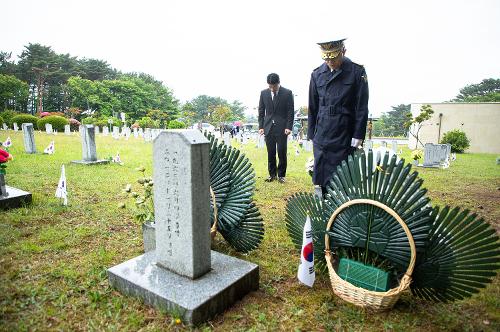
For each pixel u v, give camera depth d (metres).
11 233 3.73
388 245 2.55
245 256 3.48
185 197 2.51
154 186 2.73
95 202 5.16
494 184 7.88
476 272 2.31
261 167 9.37
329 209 2.90
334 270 2.79
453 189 7.18
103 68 60.53
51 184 6.23
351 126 3.73
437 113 22.78
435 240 2.40
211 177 3.59
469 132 22.36
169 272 2.73
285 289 2.84
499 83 63.47
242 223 3.50
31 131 10.38
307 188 6.68
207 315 2.35
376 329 2.31
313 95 4.01
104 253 3.34
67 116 48.44
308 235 2.77
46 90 53.91
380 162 2.80
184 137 2.46
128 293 2.61
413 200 2.41
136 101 54.38
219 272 2.73
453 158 13.96
